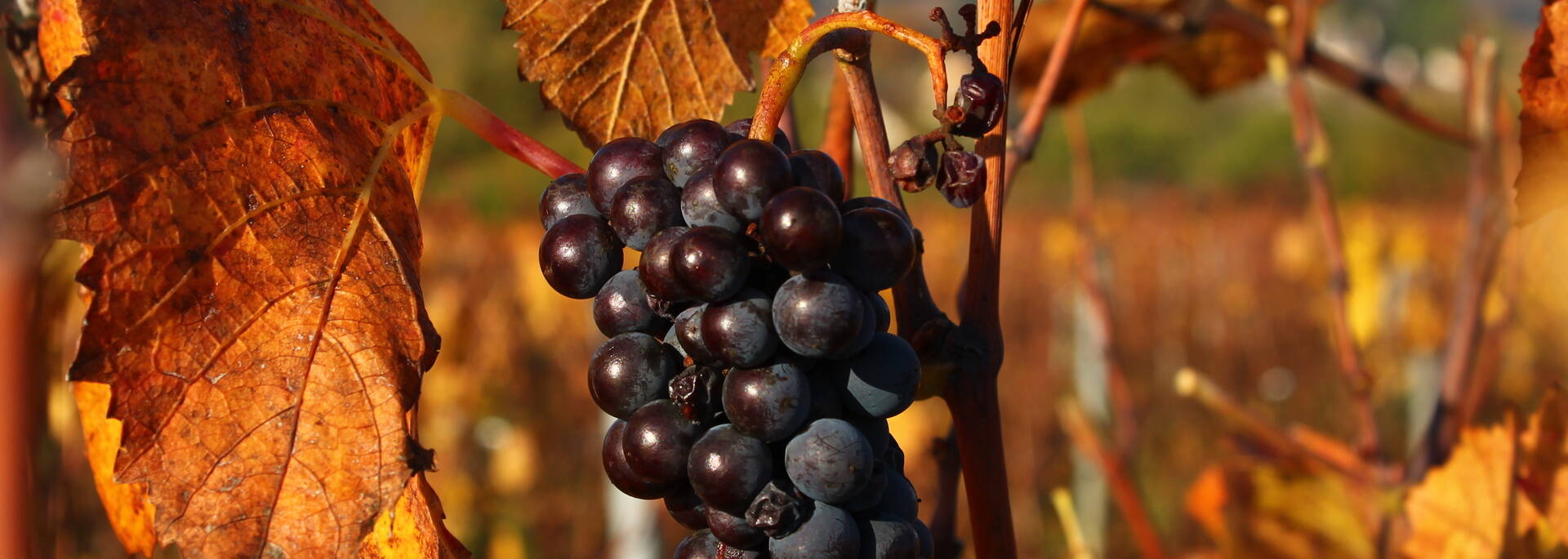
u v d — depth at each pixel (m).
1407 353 1.83
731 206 0.36
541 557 2.18
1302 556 0.73
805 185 0.36
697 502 0.39
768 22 0.47
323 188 0.40
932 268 4.13
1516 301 0.78
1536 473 0.55
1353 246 1.13
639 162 0.38
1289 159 10.82
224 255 0.39
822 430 0.36
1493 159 0.73
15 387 0.29
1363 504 0.72
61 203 0.37
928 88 4.25
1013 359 3.25
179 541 0.37
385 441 0.39
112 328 0.37
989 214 0.41
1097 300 0.90
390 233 0.41
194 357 0.38
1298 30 0.74
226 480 0.38
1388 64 13.06
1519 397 1.92
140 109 0.38
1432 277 2.58
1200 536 2.14
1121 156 11.83
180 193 0.38
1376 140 8.77
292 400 0.39
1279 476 0.74
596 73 0.46
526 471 1.94
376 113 0.42
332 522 0.38
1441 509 0.57
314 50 0.41
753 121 0.38
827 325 0.36
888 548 0.38
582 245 0.38
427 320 0.40
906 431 0.96
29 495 0.29
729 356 0.36
